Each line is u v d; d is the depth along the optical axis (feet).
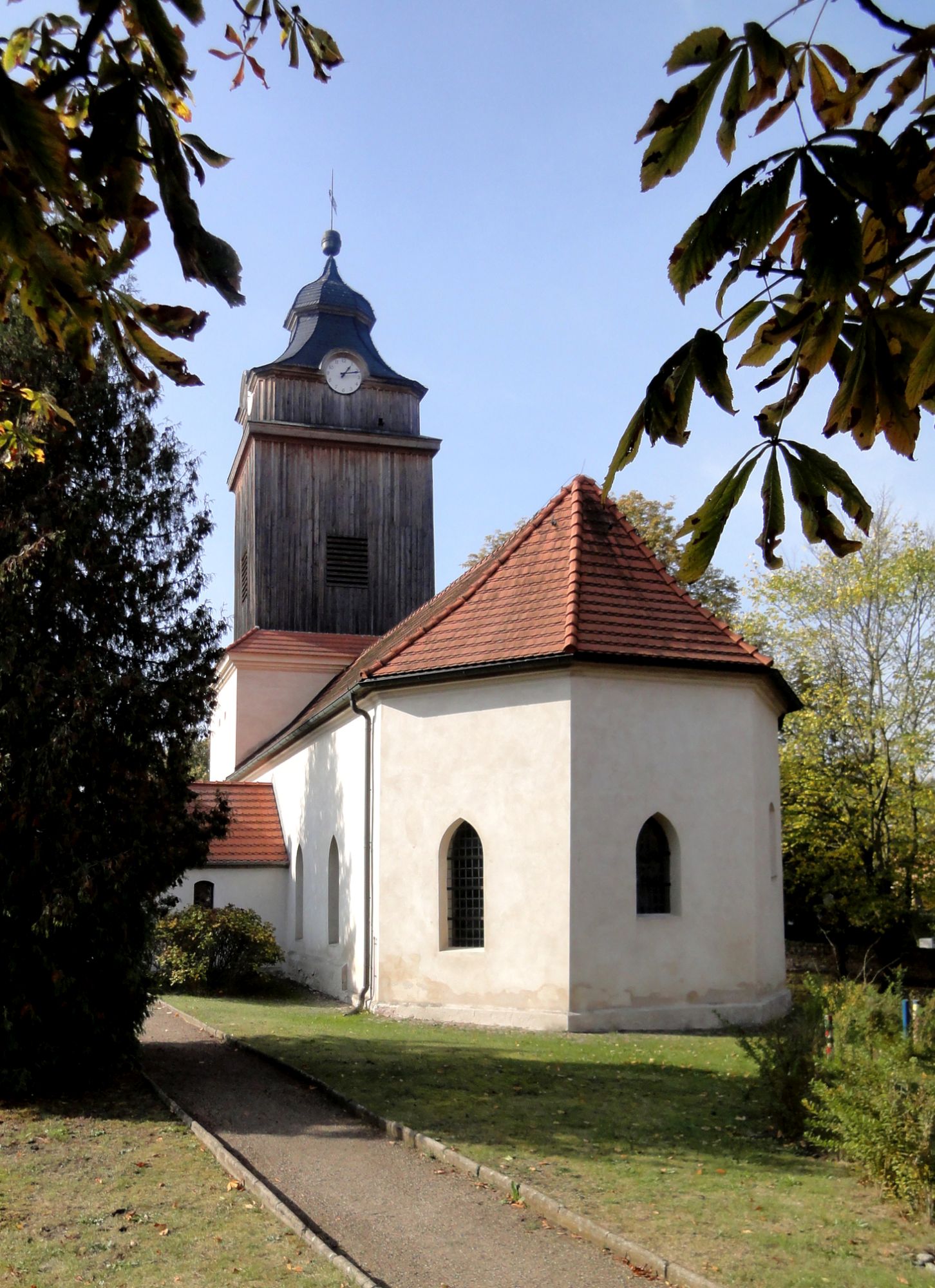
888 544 96.84
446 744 60.49
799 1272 22.36
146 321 11.41
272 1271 23.02
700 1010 55.93
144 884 42.96
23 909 40.11
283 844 92.53
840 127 9.48
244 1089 41.50
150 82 9.68
